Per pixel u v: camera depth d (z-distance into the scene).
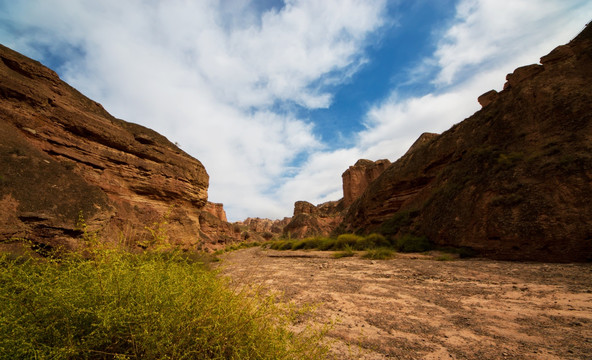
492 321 3.57
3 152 9.80
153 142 25.47
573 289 4.89
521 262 8.98
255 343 1.68
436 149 21.59
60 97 17.83
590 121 10.40
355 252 15.12
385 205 24.44
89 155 18.58
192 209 27.64
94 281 1.57
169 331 1.52
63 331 1.41
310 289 6.26
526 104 13.84
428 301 4.84
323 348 2.01
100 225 10.38
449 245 13.12
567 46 14.09
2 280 1.46
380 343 2.99
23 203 8.62
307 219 69.75
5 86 14.47
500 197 10.96
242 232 69.69
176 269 2.12
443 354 2.68
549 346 2.71
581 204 8.60
